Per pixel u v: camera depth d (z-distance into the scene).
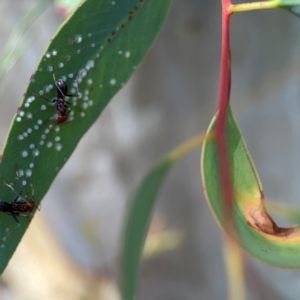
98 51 0.30
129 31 0.30
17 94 0.45
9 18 0.42
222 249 0.51
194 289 0.54
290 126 0.43
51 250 0.56
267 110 0.43
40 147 0.30
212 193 0.29
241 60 0.41
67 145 0.31
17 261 0.57
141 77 0.43
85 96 0.30
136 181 0.48
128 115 0.46
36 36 0.40
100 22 0.30
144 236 0.30
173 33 0.40
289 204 0.45
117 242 0.53
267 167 0.44
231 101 0.43
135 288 0.31
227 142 0.29
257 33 0.40
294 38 0.40
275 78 0.41
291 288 0.49
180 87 0.43
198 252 0.52
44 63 0.30
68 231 0.55
